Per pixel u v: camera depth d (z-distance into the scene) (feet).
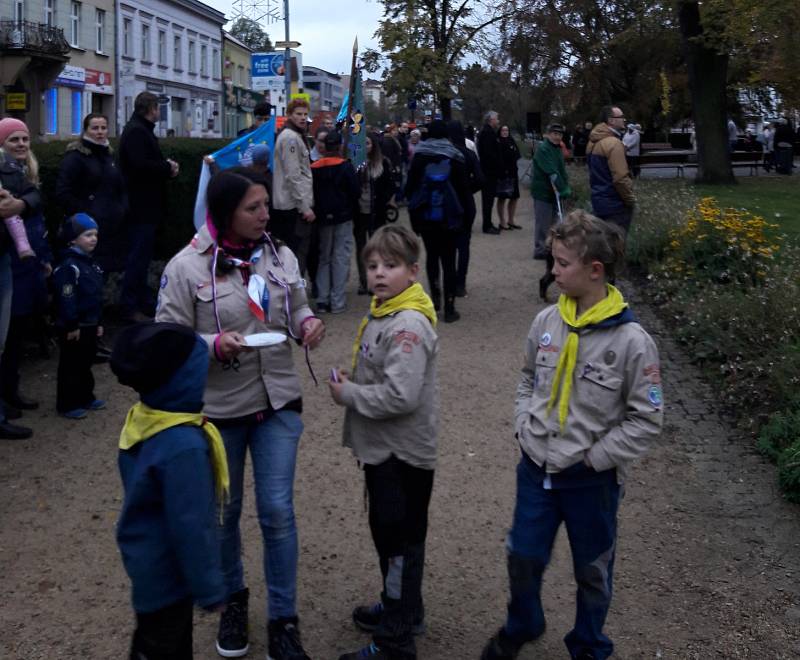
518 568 11.56
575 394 11.23
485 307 34.42
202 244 12.35
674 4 73.41
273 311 12.44
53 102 140.36
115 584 14.76
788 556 15.89
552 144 41.45
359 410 12.02
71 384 22.03
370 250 12.25
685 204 43.11
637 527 16.99
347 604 14.42
